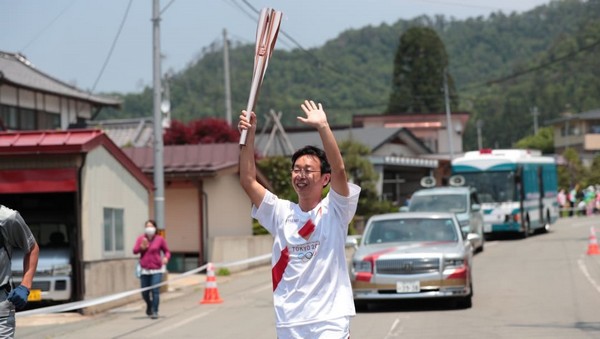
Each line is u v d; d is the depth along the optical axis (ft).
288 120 393.29
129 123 180.55
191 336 48.91
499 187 119.96
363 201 127.85
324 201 21.34
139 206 71.77
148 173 96.17
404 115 235.61
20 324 56.75
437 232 59.88
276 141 159.02
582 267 80.02
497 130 374.43
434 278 54.95
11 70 124.36
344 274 21.16
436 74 285.43
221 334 49.19
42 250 63.10
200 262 95.40
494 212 119.03
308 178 21.12
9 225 26.03
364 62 536.01
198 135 159.53
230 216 98.63
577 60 378.12
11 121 121.49
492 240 122.52
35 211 67.21
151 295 63.10
